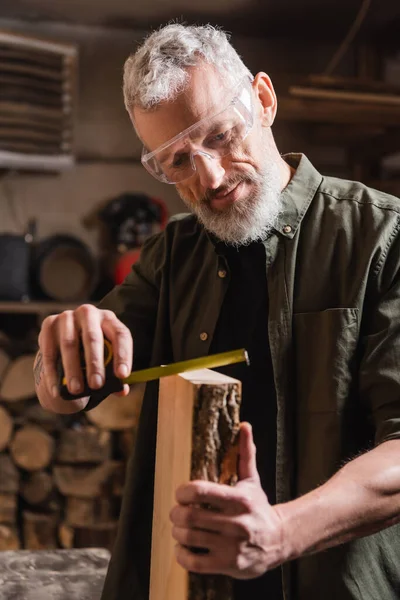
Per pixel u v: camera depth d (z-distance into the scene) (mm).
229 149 1333
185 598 969
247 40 4547
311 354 1346
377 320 1310
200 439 950
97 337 1102
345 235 1374
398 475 1076
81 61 4418
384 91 3924
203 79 1288
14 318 4477
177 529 929
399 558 1340
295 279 1392
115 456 4121
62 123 4160
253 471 958
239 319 1475
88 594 1725
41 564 1924
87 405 1429
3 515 4016
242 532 892
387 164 4711
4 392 4008
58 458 4035
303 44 4605
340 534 1021
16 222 4398
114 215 4359
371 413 1315
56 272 4285
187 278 1556
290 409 1351
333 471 1280
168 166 1349
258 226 1376
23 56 3982
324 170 4648
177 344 1537
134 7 4090
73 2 4020
